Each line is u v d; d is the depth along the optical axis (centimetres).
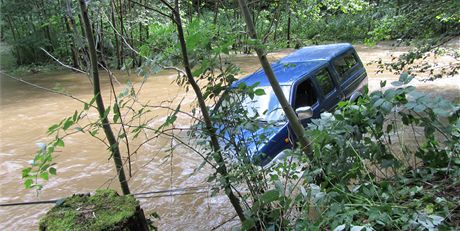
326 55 842
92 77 344
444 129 322
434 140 370
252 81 693
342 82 817
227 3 448
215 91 327
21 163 807
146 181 684
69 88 1537
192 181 664
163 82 1450
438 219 264
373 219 274
